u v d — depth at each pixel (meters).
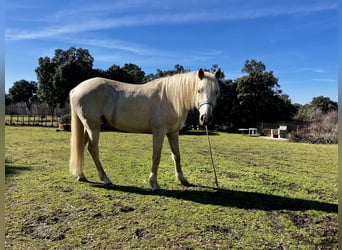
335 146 11.90
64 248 2.31
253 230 2.76
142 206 3.29
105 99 3.88
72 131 4.15
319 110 28.02
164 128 3.80
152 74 27.39
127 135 13.70
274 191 4.14
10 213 2.98
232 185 4.38
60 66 21.55
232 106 26.19
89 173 4.82
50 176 4.54
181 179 4.30
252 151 9.27
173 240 2.49
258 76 26.09
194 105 3.66
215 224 2.86
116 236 2.54
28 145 8.59
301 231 2.77
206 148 9.59
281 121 25.95
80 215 2.98
